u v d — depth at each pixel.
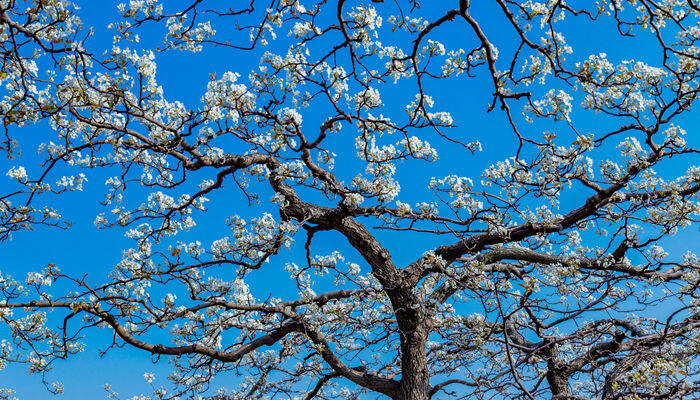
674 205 7.09
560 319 8.23
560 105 6.09
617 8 5.16
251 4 5.05
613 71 5.71
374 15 5.50
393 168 6.78
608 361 8.01
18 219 6.64
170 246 7.16
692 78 5.74
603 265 8.12
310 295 8.22
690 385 5.66
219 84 6.12
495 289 6.97
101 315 6.78
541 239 7.92
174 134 6.36
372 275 8.87
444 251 8.80
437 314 9.38
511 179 7.04
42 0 4.49
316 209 8.79
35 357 7.51
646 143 6.49
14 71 5.24
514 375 6.95
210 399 9.39
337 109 6.11
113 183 7.56
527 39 5.12
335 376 9.30
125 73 5.48
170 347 7.64
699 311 7.87
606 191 7.41
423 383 8.27
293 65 6.04
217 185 7.62
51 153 6.56
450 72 5.83
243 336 8.84
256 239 7.45
